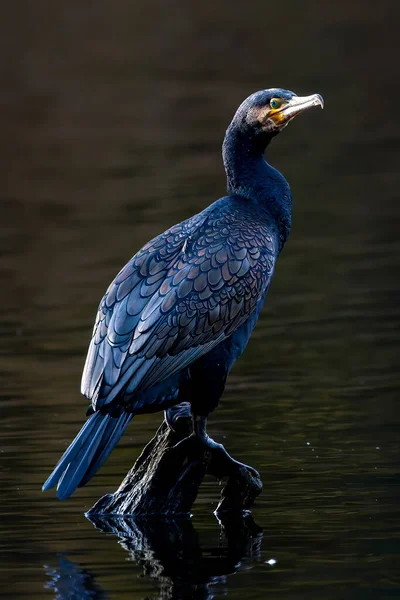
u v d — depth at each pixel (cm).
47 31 4272
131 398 927
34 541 923
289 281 1911
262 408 1296
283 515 967
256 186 1061
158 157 2872
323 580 816
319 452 1131
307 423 1234
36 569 858
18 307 1833
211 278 963
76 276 1994
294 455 1125
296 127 3234
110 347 934
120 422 934
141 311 943
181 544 908
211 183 2592
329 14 4566
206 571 844
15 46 4100
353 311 1727
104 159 2895
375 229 2212
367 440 1163
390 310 1723
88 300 1855
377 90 3519
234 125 1071
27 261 2103
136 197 2520
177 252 977
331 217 2323
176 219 2309
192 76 3688
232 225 1006
